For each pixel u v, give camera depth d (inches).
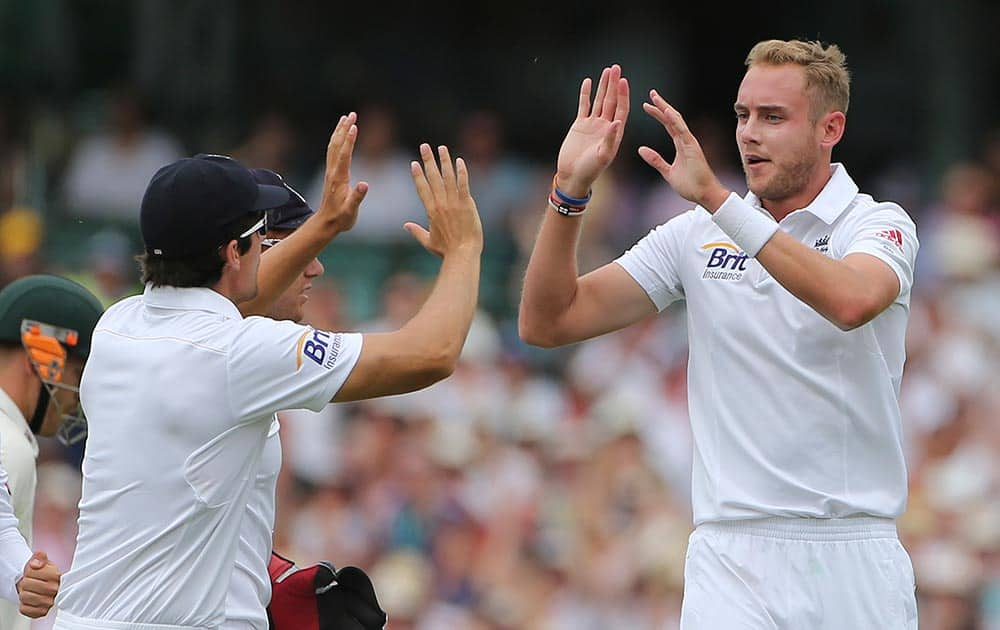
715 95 2278.5
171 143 1909.4
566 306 705.0
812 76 667.4
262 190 632.4
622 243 1806.1
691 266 689.6
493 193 1884.8
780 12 2262.6
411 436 1412.4
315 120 2111.2
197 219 605.6
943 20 2170.3
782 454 658.8
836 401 655.1
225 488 601.3
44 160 1897.1
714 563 669.9
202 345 599.5
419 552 1344.7
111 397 609.3
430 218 641.0
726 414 670.5
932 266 1752.0
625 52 2247.8
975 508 1304.1
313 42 2138.3
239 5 2062.0
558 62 2247.8
